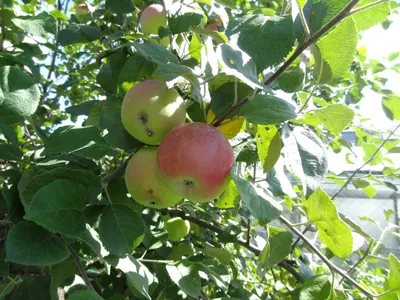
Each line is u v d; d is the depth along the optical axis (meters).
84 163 0.33
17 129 0.53
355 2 0.21
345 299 0.32
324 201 0.26
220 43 0.22
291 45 0.24
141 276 0.27
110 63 0.39
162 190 0.26
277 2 0.60
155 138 0.26
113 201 0.28
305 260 0.50
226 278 0.40
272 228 0.39
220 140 0.24
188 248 0.41
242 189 0.22
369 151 0.56
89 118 0.36
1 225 0.32
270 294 0.55
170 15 0.34
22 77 0.25
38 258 0.23
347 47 0.24
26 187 0.25
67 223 0.24
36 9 0.57
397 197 0.95
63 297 0.32
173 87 0.26
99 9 0.53
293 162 0.24
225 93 0.27
